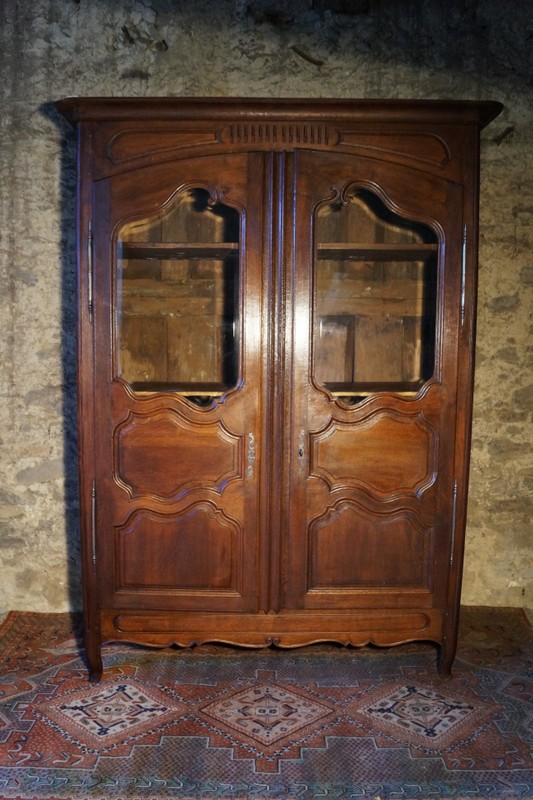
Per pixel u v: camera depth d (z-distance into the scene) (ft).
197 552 8.03
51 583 9.96
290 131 7.55
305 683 8.10
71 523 9.86
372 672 8.37
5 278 9.47
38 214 9.41
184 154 7.57
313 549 8.03
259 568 8.03
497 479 9.89
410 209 7.64
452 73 9.35
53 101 9.31
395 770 6.54
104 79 9.30
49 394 9.66
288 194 7.62
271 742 6.94
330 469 7.92
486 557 10.07
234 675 8.27
